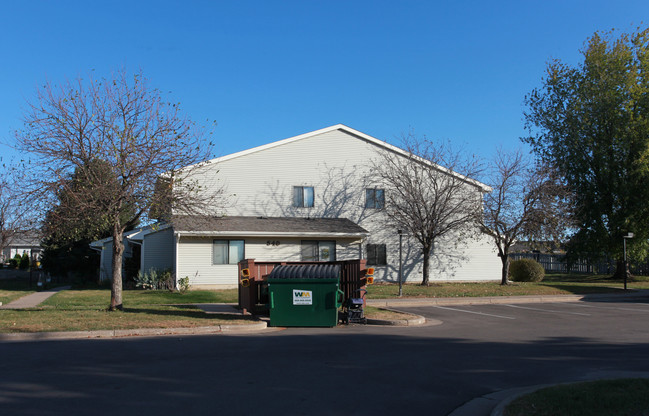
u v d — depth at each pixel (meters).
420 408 6.38
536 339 11.65
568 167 31.05
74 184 14.62
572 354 9.84
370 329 13.46
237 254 25.77
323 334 12.48
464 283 28.56
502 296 21.55
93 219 14.39
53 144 14.24
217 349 10.20
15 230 26.81
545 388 6.85
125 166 14.48
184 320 13.83
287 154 28.12
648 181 28.80
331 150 28.77
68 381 7.43
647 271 34.91
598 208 30.33
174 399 6.54
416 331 12.98
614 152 30.02
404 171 27.23
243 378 7.69
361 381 7.59
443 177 27.31
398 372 8.19
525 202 25.73
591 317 15.86
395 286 25.95
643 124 28.69
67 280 36.38
